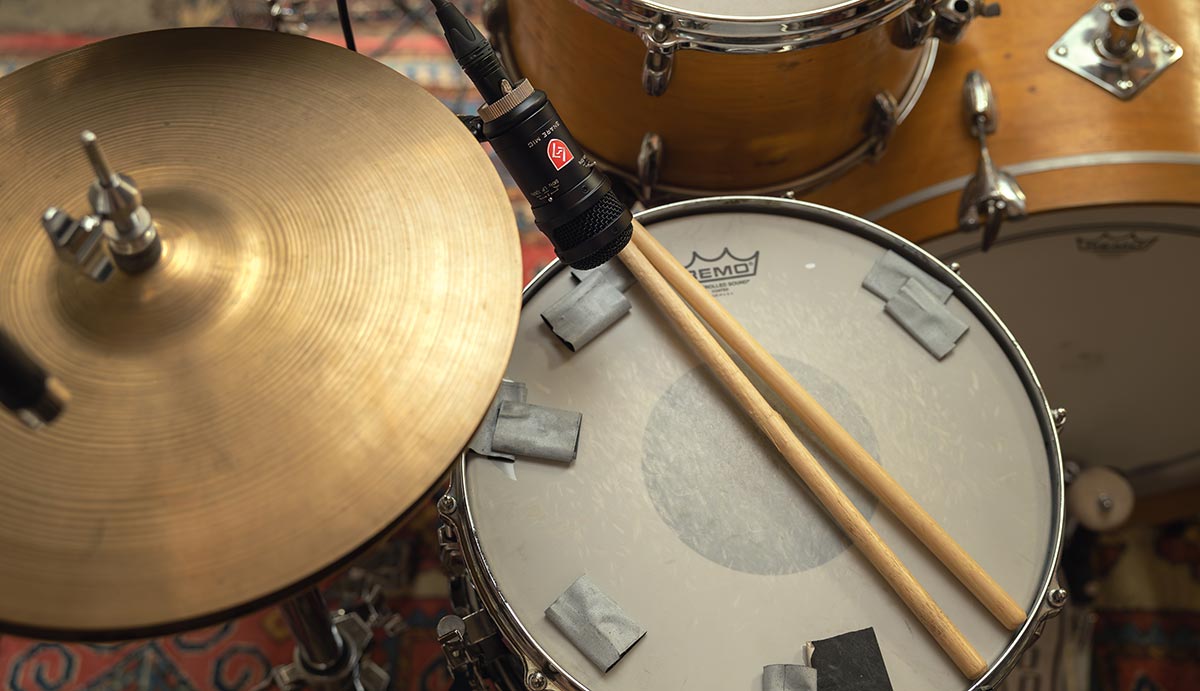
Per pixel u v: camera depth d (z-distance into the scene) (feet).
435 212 3.44
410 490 3.22
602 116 4.29
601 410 3.76
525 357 3.82
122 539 3.13
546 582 3.59
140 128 3.46
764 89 4.05
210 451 3.19
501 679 3.77
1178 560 5.19
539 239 5.54
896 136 4.44
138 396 3.21
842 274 3.93
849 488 3.67
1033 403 3.76
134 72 3.52
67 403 3.15
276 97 3.52
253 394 3.23
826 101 4.15
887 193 4.39
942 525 3.64
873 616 3.55
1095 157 4.33
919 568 3.59
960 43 4.55
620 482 3.69
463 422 3.27
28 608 3.08
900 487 3.63
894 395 3.78
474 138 3.53
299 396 3.24
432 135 3.52
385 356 3.29
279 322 3.28
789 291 3.91
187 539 3.14
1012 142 4.39
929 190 4.36
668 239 3.98
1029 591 3.58
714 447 3.72
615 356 3.83
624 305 3.86
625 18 3.93
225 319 3.27
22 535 3.12
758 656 3.52
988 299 4.58
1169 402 4.90
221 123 3.48
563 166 3.61
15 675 4.89
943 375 3.81
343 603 4.88
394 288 3.35
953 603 3.56
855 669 3.49
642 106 4.17
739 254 3.96
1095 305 4.58
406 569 5.09
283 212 3.39
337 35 5.82
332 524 3.18
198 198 3.37
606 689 3.49
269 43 3.59
